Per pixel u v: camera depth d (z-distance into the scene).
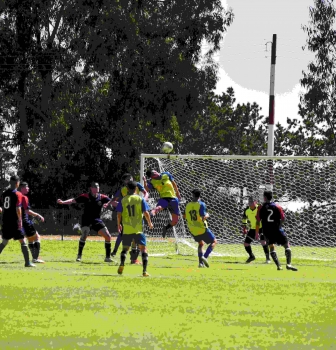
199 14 140.50
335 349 20.97
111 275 44.44
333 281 43.16
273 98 110.62
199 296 33.97
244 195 100.88
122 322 25.61
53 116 129.00
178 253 74.00
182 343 21.61
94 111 129.75
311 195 103.44
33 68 130.00
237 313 28.33
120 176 131.12
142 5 134.12
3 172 146.00
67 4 130.25
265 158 67.38
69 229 104.00
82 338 22.34
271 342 21.98
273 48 112.00
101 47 128.62
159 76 132.62
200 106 139.00
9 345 21.12
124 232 44.38
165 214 89.19
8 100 132.38
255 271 50.59
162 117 132.38
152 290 36.19
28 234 54.09
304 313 28.56
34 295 33.50
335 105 143.00
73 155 129.38
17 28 130.25
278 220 52.31
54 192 130.00
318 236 100.94
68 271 47.09
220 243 96.06
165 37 135.62
